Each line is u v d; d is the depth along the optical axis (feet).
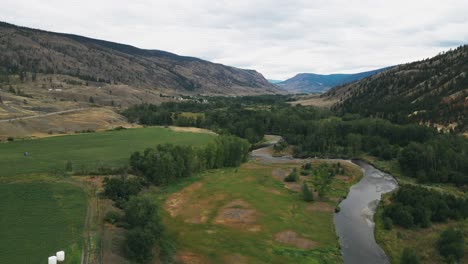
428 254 209.77
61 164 313.73
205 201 291.99
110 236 185.47
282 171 407.64
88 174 293.02
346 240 233.76
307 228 247.70
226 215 263.70
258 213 270.46
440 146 424.46
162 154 333.62
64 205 219.82
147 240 175.94
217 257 198.80
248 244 217.36
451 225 251.80
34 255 157.38
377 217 272.10
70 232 183.62
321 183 335.47
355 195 334.24
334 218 272.51
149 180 318.24
